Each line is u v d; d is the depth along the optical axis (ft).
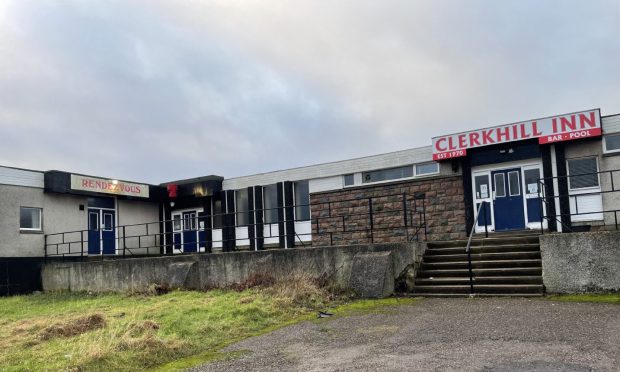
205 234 82.38
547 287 39.63
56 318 42.19
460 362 22.18
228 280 53.42
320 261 47.62
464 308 35.27
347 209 69.10
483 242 47.32
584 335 25.59
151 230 86.07
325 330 31.42
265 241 76.74
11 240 66.49
